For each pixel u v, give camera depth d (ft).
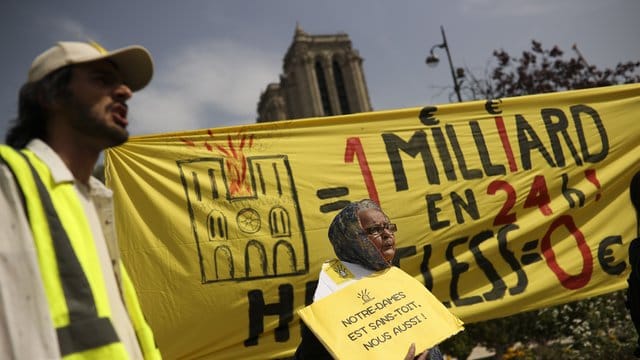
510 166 14.66
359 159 13.76
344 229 9.30
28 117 5.07
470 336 25.02
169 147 12.56
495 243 13.99
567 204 14.69
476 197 14.21
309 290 12.55
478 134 14.76
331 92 211.41
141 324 5.73
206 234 12.25
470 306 13.42
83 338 4.22
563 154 15.07
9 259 4.14
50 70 4.99
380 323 8.21
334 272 9.04
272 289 12.35
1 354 3.99
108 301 4.91
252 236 12.51
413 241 13.55
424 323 8.35
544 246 14.34
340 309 8.27
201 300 11.89
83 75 5.12
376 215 9.36
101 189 5.57
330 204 13.23
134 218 11.91
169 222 12.08
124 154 12.19
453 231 13.83
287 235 12.74
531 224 14.33
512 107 15.26
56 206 4.50
